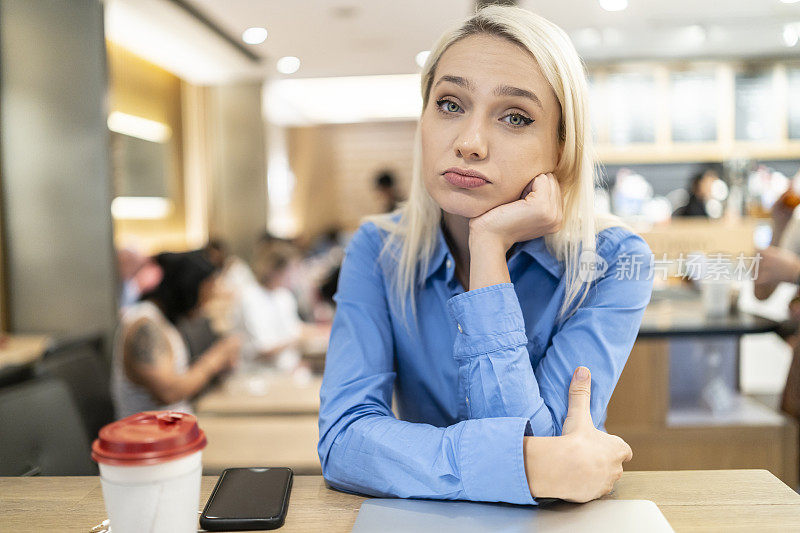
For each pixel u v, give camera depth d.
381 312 0.93
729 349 2.29
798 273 1.61
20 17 2.89
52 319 3.00
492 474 0.71
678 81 4.05
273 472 0.84
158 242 4.98
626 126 4.11
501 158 0.78
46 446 1.20
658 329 1.94
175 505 0.58
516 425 0.73
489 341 0.79
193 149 5.68
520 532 0.65
